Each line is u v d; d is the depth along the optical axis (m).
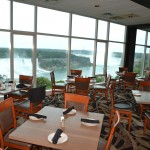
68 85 5.48
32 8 5.45
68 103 2.72
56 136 1.63
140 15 6.41
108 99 5.64
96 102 5.33
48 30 5.94
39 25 5.70
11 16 4.96
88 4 5.18
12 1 4.93
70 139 1.66
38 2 5.16
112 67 8.67
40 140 1.61
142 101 3.18
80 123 2.04
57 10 6.03
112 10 5.82
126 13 6.17
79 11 6.19
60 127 1.90
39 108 3.46
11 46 5.08
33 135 1.70
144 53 10.12
